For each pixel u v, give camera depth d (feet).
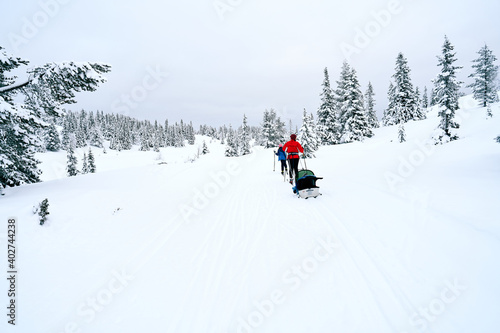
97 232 16.93
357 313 8.52
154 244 15.81
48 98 26.30
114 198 24.26
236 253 13.71
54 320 9.25
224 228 17.74
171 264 13.16
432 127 84.99
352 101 105.50
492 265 10.21
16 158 29.58
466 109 96.53
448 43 65.92
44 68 23.50
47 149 210.59
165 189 31.60
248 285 10.71
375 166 43.01
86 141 308.19
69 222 17.34
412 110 116.88
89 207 20.53
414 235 13.57
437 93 67.36
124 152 291.58
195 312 9.43
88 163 159.43
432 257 11.34
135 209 22.47
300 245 13.83
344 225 15.90
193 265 12.89
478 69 92.32
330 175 36.99
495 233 12.62
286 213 19.56
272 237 15.23
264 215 19.63
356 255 12.17
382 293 9.39
